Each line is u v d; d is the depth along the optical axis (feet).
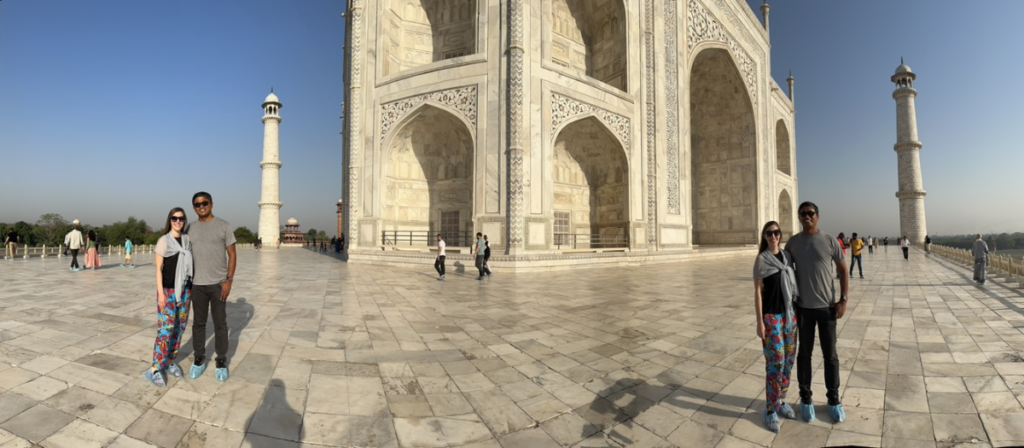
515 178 56.39
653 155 74.13
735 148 116.16
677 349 19.36
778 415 12.32
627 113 71.36
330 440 10.91
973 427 11.57
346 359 17.33
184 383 14.24
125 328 21.13
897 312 27.48
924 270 59.06
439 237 47.44
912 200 165.58
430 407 12.95
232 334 20.89
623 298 34.01
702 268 63.82
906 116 167.63
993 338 20.65
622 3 73.46
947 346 19.34
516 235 55.98
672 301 32.58
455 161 72.79
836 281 46.21
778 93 136.98
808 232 12.59
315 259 83.30
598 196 79.05
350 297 33.45
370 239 68.49
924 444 10.75
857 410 12.71
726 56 101.50
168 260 14.44
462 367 16.67
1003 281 43.80
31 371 14.82
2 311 24.99
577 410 12.91
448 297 34.17
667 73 79.82
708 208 119.75
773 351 11.77
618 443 10.98
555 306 30.27
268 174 153.07
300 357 17.39
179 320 14.67
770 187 123.13
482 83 60.03
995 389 14.11
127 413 12.03
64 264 61.77
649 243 73.10
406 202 72.23
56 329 20.70
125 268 55.16
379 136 69.15
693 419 12.31
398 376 15.51
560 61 75.66
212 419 11.84
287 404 12.87
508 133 57.47
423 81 64.64
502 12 59.31
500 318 26.00
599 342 20.53
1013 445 10.61
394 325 23.73
